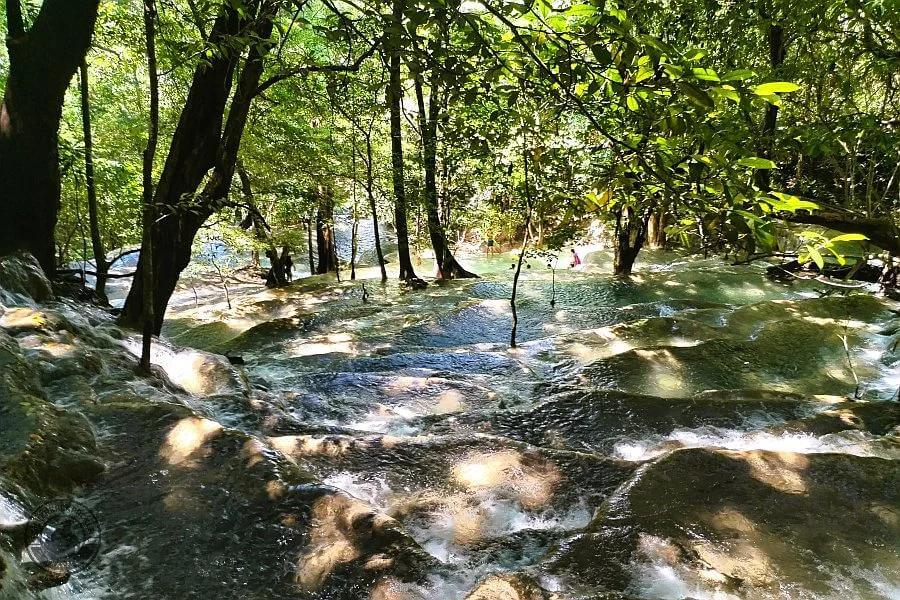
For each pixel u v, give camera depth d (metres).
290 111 12.72
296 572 2.84
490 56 1.90
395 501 3.68
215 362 6.20
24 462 3.17
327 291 14.43
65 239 11.95
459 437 4.39
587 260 18.78
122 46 10.79
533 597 2.65
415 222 19.41
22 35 6.55
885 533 3.22
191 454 3.68
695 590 2.82
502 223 15.09
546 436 4.96
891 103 6.14
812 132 4.40
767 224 1.85
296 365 7.89
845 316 9.06
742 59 6.26
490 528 3.45
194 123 7.23
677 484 3.61
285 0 2.77
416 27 1.87
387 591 2.72
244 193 14.88
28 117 6.62
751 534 3.20
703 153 2.26
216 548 2.98
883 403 5.41
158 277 7.30
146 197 5.09
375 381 6.47
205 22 4.25
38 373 4.32
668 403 5.45
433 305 12.22
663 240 19.11
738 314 9.14
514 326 8.44
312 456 4.13
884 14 4.29
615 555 3.02
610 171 2.42
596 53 1.70
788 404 5.55
